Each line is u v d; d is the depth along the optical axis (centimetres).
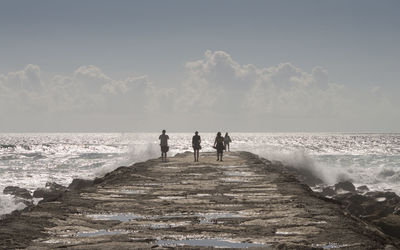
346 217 1112
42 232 952
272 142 18400
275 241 875
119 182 1941
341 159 8556
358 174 5456
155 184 1862
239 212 1194
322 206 1265
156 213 1186
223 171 2473
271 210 1212
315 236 906
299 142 18638
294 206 1263
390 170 5525
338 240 871
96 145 16275
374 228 1115
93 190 1653
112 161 7494
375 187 4762
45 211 1188
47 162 7394
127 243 864
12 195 3291
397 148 13338
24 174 5434
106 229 991
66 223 1045
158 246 841
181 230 980
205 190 1658
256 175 2233
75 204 1309
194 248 826
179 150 10225
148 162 3244
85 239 896
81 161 7600
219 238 909
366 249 809
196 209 1245
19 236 906
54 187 3803
